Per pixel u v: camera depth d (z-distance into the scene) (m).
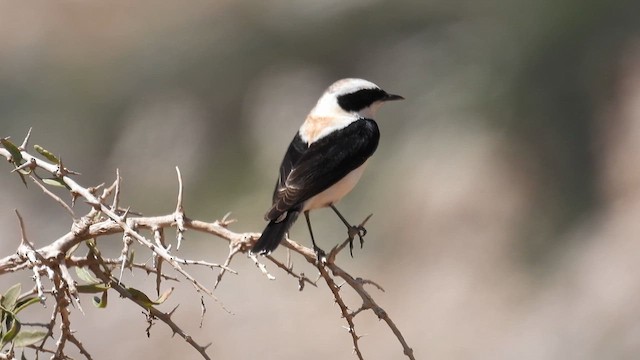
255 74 19.64
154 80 20.16
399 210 16.36
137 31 21.56
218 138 19.00
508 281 15.27
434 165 16.61
